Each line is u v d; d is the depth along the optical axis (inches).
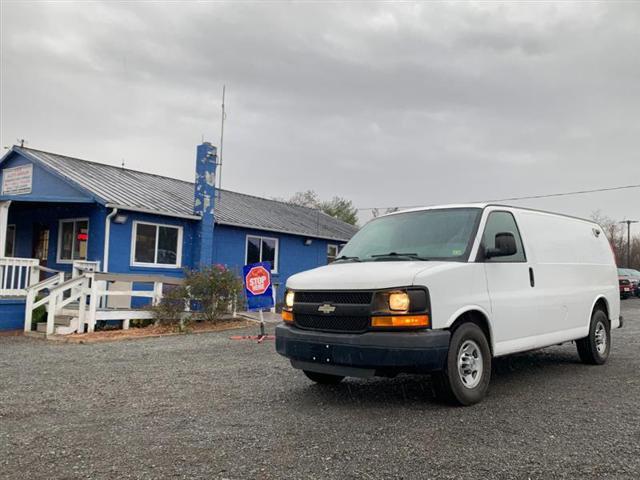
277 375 272.5
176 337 439.5
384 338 190.9
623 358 332.5
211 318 526.9
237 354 344.5
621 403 213.5
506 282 235.5
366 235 265.7
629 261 2306.8
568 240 295.4
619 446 159.9
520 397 223.8
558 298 269.0
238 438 168.1
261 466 144.1
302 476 137.1
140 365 303.6
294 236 848.3
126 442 165.0
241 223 730.2
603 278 323.0
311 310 213.5
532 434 171.5
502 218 249.8
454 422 185.0
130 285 563.5
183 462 147.4
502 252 222.2
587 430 176.1
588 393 231.9
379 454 152.8
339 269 225.1
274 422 186.4
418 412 198.8
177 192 746.2
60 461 148.7
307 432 174.1
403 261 222.4
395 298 194.4
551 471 140.1
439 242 233.0
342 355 199.5
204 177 664.4
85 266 545.6
